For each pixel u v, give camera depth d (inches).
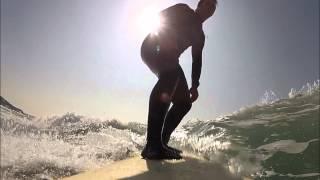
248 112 178.1
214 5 122.9
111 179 93.2
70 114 181.3
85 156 110.3
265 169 119.6
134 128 173.3
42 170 94.7
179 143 140.7
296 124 154.9
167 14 117.2
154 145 112.7
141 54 118.8
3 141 109.3
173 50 113.6
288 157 127.5
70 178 92.7
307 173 118.1
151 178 95.3
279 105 181.6
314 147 132.6
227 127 159.3
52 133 141.2
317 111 166.4
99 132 151.3
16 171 90.7
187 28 117.6
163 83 112.8
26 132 129.8
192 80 124.7
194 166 108.3
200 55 123.0
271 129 152.0
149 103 113.4
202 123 174.9
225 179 102.7
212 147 136.2
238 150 133.1
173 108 121.5
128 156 117.6
